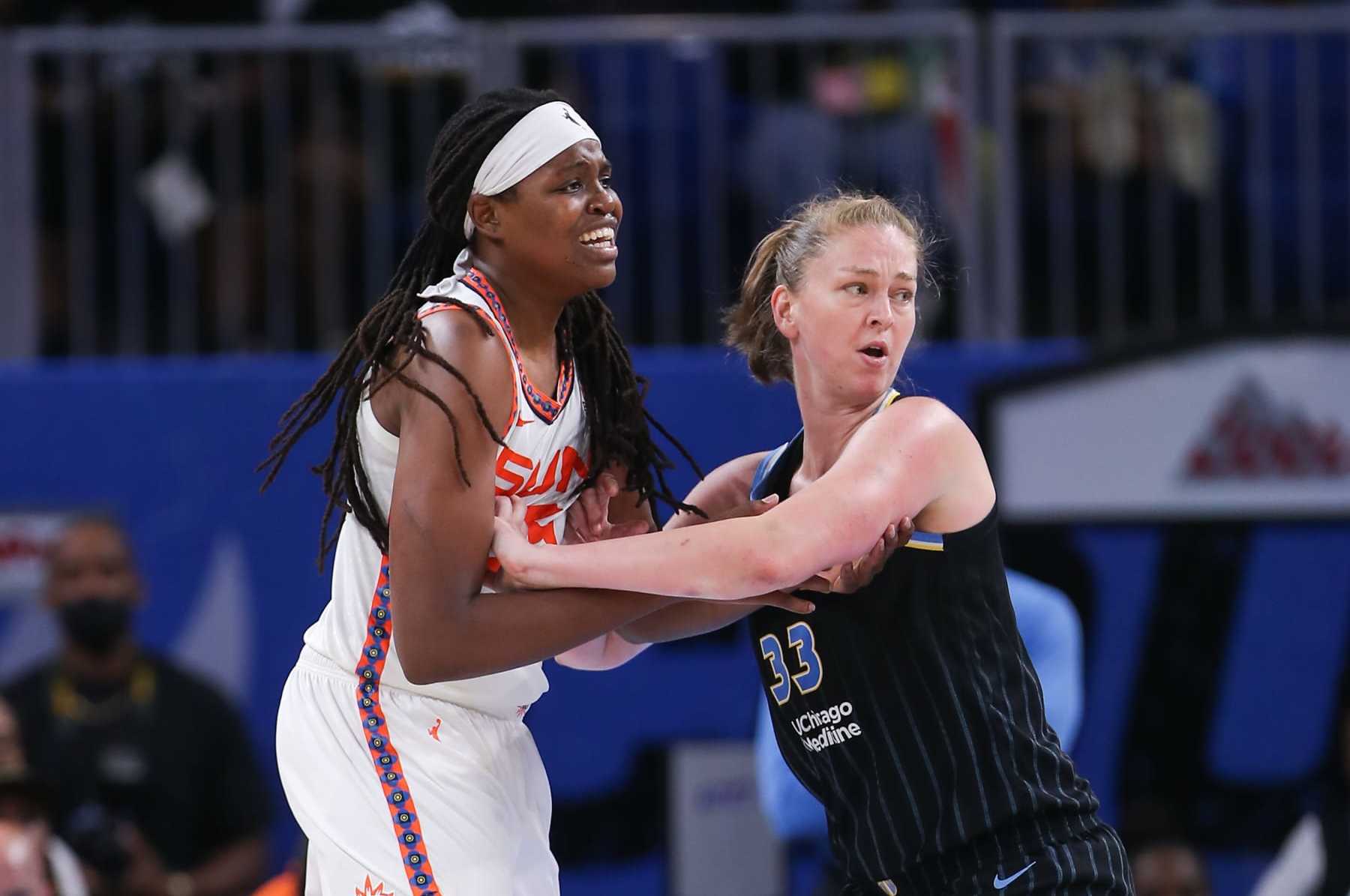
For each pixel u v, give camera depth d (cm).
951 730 965
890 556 966
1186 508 1994
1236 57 2158
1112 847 977
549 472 1015
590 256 980
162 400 2009
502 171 969
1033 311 2127
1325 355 1986
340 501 1012
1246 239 2133
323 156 2098
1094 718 2005
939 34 2106
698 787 1989
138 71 2092
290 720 1029
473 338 954
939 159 2108
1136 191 2127
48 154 2083
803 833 1580
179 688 1905
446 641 943
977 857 970
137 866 1798
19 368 2011
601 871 1984
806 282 998
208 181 2102
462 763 1005
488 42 2086
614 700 1994
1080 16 2127
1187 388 1991
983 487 980
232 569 2005
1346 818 1828
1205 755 2002
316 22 2395
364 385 980
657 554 942
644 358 2016
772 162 2111
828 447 1022
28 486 1998
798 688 998
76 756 1862
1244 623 1997
